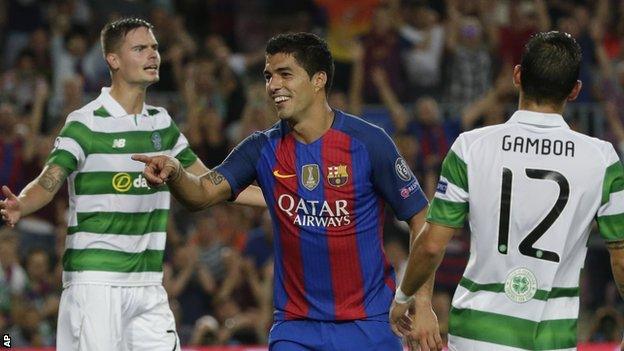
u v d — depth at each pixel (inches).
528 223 688.4
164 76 1934.1
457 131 1835.6
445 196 699.4
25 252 1672.0
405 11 1998.0
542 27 1934.1
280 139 766.5
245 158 768.9
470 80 1900.8
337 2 1973.4
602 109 1888.5
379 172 760.3
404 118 1807.3
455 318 708.0
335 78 1962.4
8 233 1535.4
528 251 688.4
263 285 1588.3
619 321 1486.2
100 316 865.5
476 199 693.9
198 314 1587.1
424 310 745.6
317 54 756.0
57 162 850.8
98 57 1959.9
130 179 874.1
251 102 1870.1
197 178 749.9
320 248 758.5
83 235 870.4
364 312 764.6
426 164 1737.2
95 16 2031.3
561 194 687.1
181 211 1758.1
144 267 886.4
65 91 1844.2
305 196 756.6
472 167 695.1
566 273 695.7
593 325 1487.5
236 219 1683.1
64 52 1959.9
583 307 1716.3
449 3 2003.0
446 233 699.4
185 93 1887.3
